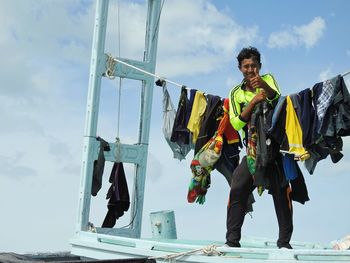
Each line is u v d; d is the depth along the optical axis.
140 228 7.49
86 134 7.20
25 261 5.34
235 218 5.20
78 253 6.45
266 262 4.67
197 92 6.40
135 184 7.54
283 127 5.12
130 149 7.46
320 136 5.07
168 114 6.92
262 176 5.05
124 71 7.44
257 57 5.30
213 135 6.26
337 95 4.95
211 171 6.11
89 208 7.11
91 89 7.25
